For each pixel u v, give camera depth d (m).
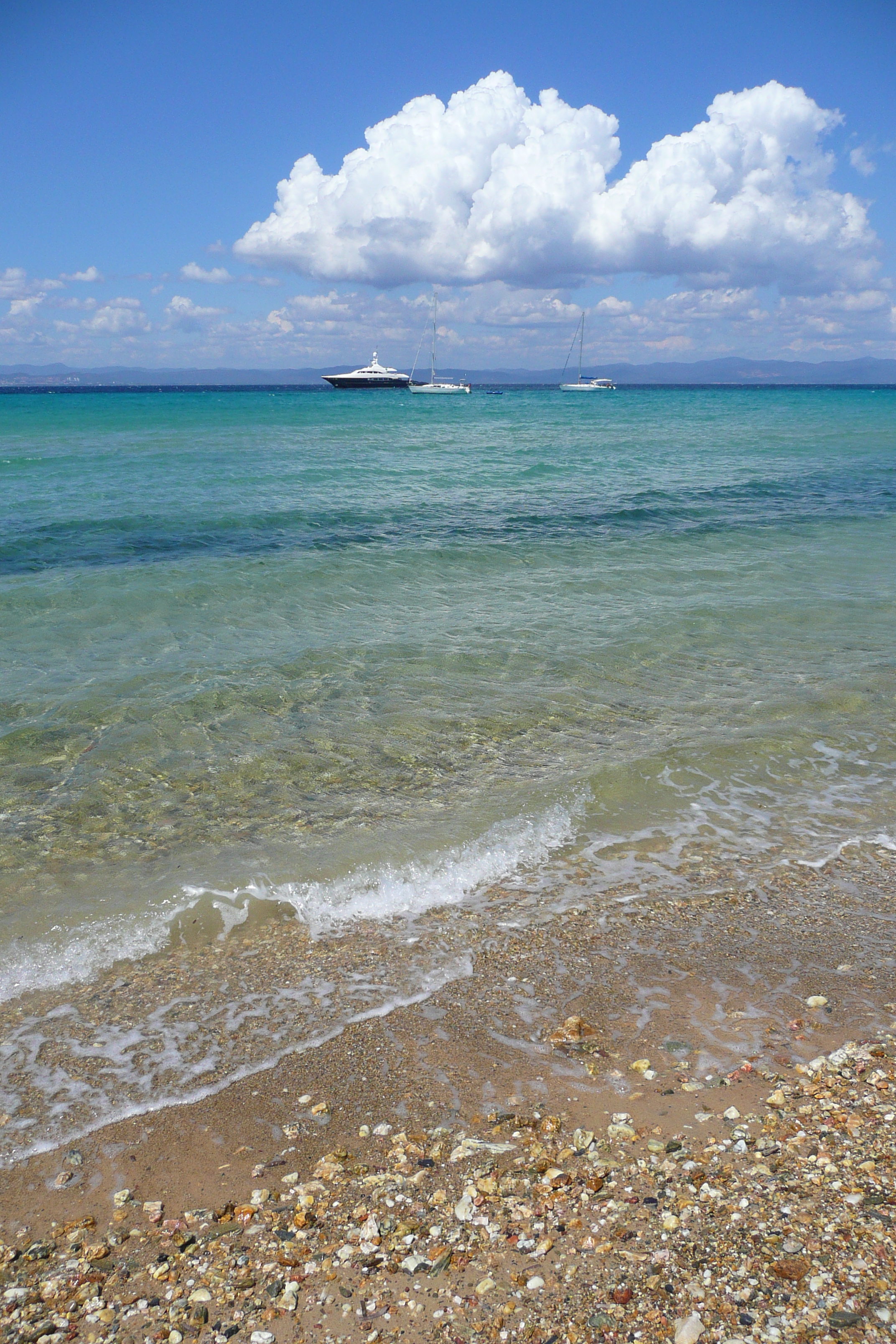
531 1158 3.31
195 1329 2.61
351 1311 2.67
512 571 14.06
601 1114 3.54
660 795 6.56
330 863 5.53
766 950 4.75
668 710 8.20
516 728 7.72
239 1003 4.29
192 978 4.48
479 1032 4.08
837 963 4.63
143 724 7.67
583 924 4.99
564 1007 4.27
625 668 9.31
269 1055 3.92
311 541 16.25
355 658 9.51
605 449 36.56
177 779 6.68
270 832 5.92
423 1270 2.81
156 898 5.11
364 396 130.75
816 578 13.69
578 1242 2.89
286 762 7.00
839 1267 2.70
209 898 5.12
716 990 4.41
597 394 168.62
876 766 7.11
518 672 9.16
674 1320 2.56
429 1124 3.50
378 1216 3.04
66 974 4.48
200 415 65.06
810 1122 3.43
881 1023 4.11
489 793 6.53
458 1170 3.25
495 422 59.28
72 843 5.74
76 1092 3.66
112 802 6.32
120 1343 2.57
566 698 8.45
